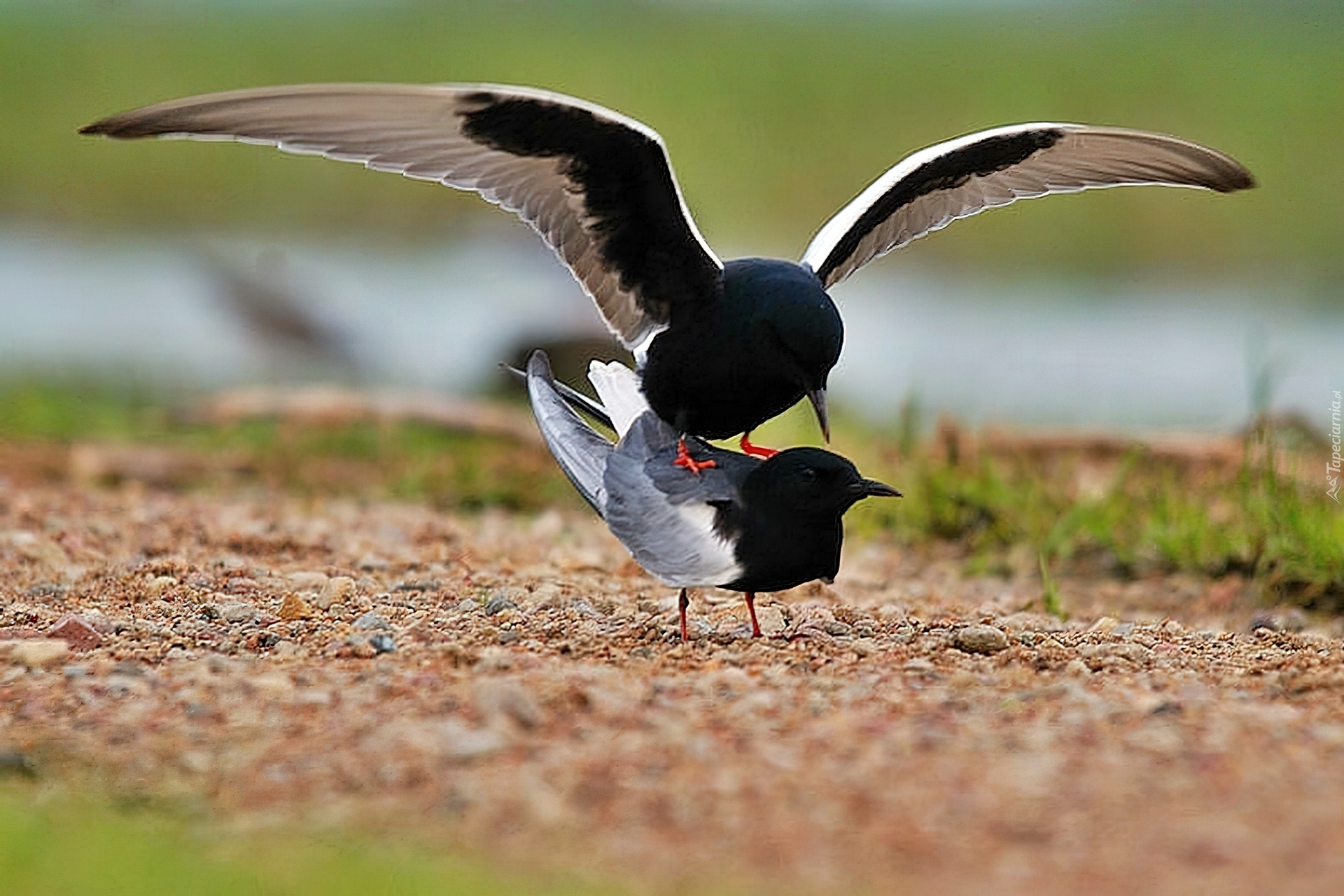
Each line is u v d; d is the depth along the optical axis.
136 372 24.22
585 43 39.75
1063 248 31.34
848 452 17.48
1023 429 18.16
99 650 10.23
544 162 10.19
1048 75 35.94
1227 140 33.31
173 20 41.44
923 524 15.59
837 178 34.84
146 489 17.48
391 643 10.13
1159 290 29.30
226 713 8.91
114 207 36.09
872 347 25.89
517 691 8.69
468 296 28.47
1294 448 16.12
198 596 12.04
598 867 7.14
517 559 14.13
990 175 11.94
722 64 37.56
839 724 8.64
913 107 35.84
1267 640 11.58
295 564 13.73
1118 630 11.80
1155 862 7.05
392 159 10.08
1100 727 8.62
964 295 29.39
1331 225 31.14
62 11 41.00
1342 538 13.58
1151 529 14.46
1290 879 6.86
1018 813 7.54
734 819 7.55
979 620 12.13
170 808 7.84
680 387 10.62
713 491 9.95
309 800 7.85
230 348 26.16
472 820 7.59
